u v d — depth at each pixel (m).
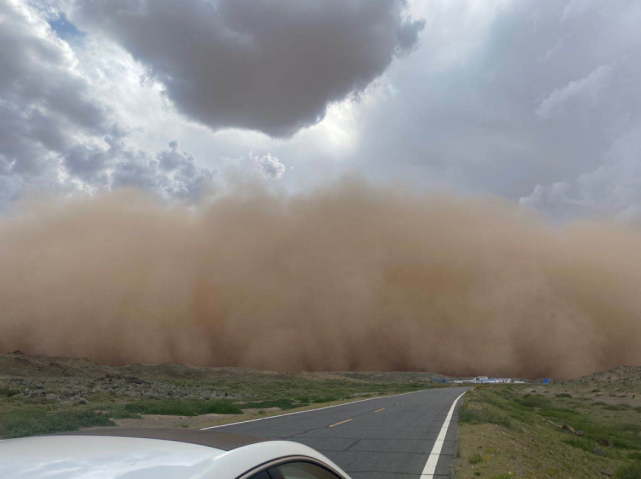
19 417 14.63
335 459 9.74
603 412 40.34
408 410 22.62
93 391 34.50
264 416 19.45
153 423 16.53
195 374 80.69
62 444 2.11
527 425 19.44
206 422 17.11
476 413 17.36
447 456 10.04
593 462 14.96
